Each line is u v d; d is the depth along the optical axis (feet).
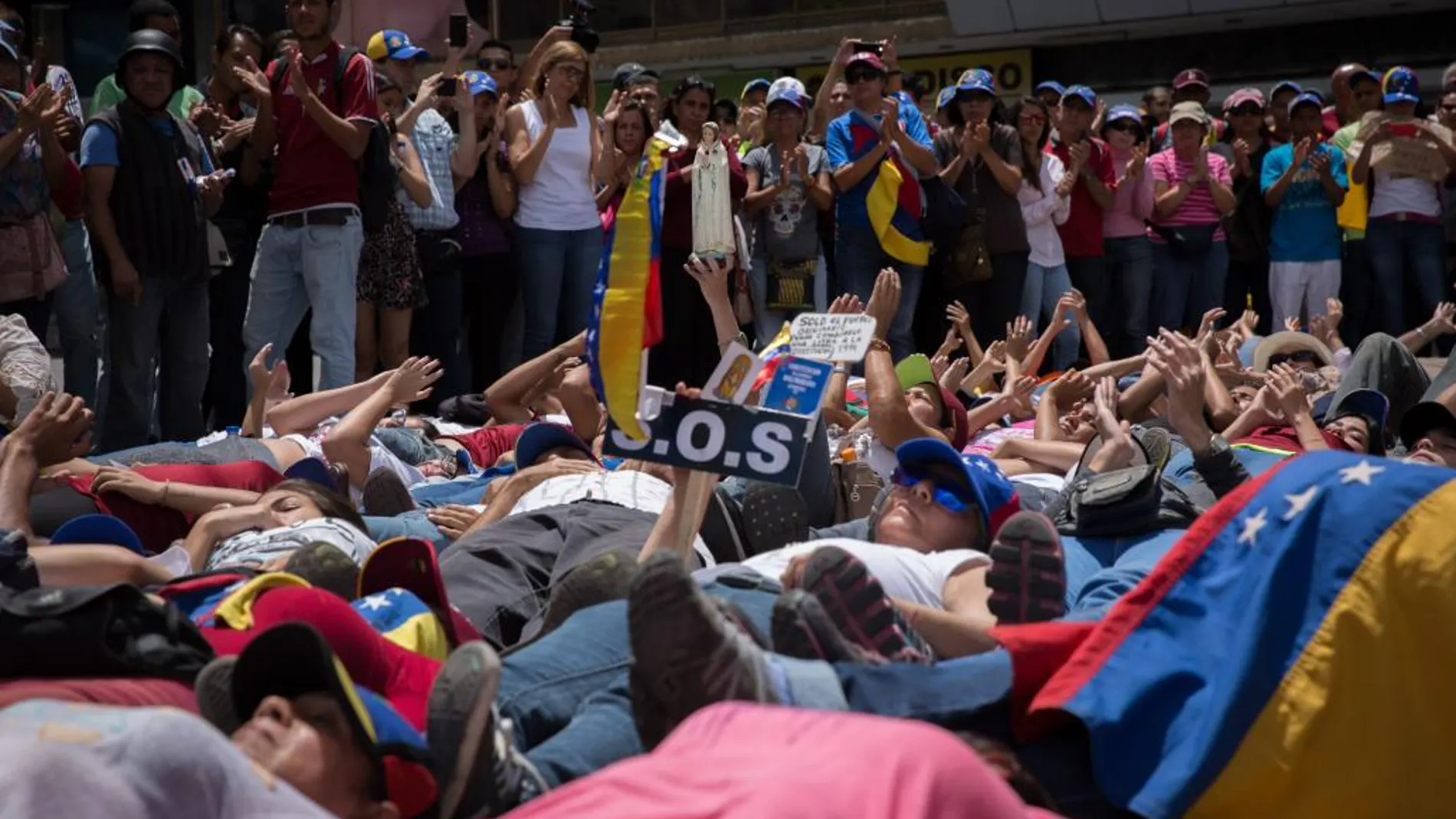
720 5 80.69
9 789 6.55
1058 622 11.13
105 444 27.07
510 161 33.50
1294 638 10.37
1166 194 42.50
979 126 36.52
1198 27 71.15
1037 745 10.56
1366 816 10.16
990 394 31.94
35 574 12.17
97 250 26.55
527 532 16.90
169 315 27.81
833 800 6.69
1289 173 43.73
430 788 8.78
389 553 12.69
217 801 6.94
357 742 8.34
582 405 25.13
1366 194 43.88
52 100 25.12
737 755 7.29
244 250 30.96
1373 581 10.37
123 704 9.10
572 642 11.66
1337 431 21.47
